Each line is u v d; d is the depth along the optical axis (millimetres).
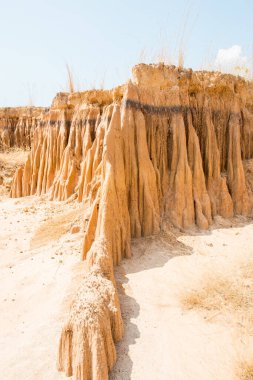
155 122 15000
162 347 7922
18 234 16109
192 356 7625
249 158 18469
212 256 12328
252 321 8711
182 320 8852
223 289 10148
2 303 10312
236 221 15492
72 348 7258
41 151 24156
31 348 8133
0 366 7609
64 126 22359
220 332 8367
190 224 14648
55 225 16484
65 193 20344
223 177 16328
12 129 35719
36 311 9773
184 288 10297
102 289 8438
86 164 18516
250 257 12148
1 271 12547
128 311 9203
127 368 7367
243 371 7156
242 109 18297
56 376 7273
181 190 14688
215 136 16422
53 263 12648
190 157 15539
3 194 26344
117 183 12562
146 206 13750
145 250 12719
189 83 16109
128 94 13977
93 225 12273
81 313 7332
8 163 30641
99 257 9867
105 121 17719
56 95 22969
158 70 15008
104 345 7238
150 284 10531
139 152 13875
